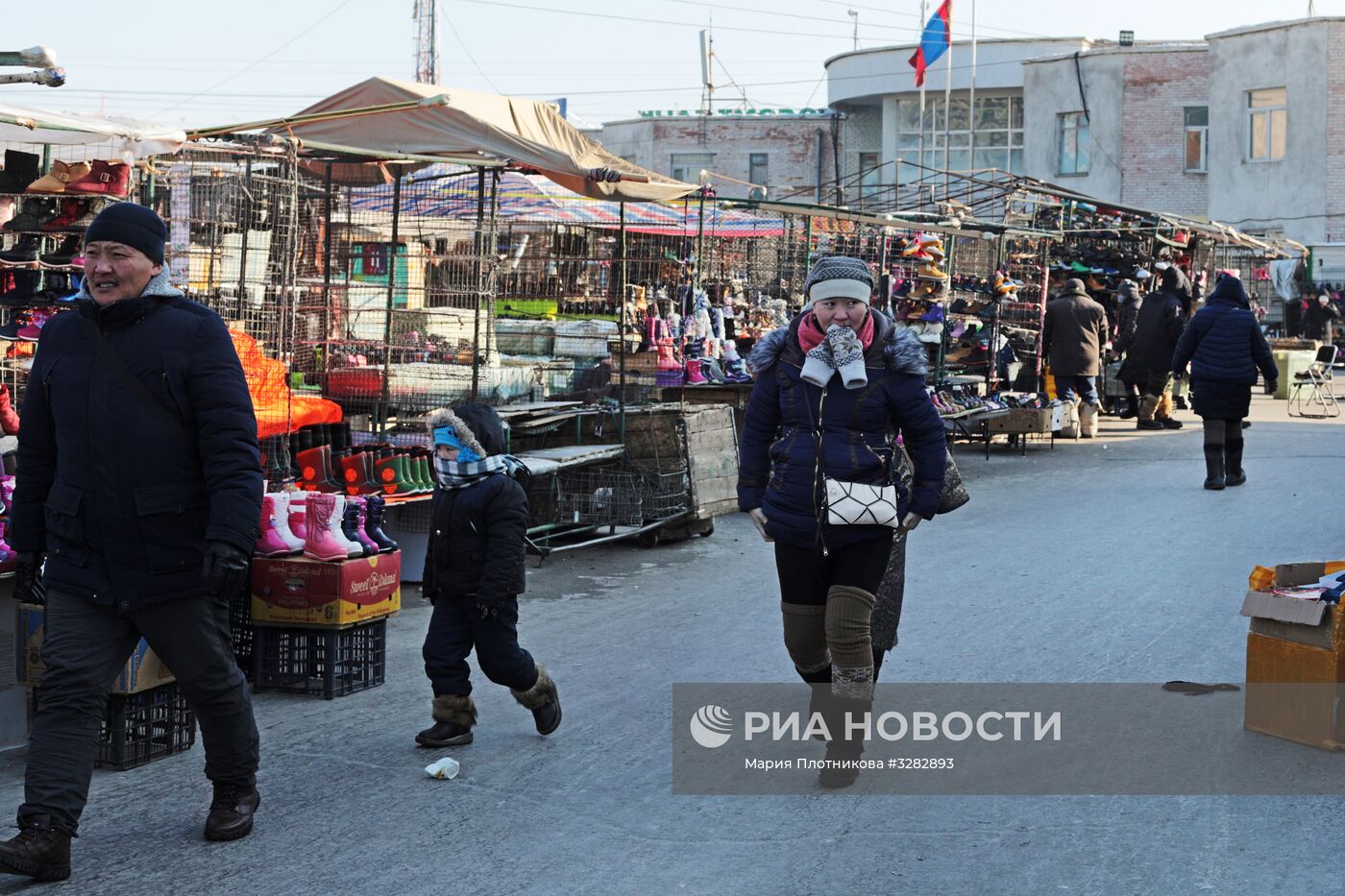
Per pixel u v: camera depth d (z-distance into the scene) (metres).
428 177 11.90
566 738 5.85
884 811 4.95
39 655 5.50
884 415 5.15
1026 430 16.34
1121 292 19.95
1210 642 7.37
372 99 10.05
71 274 7.90
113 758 5.36
